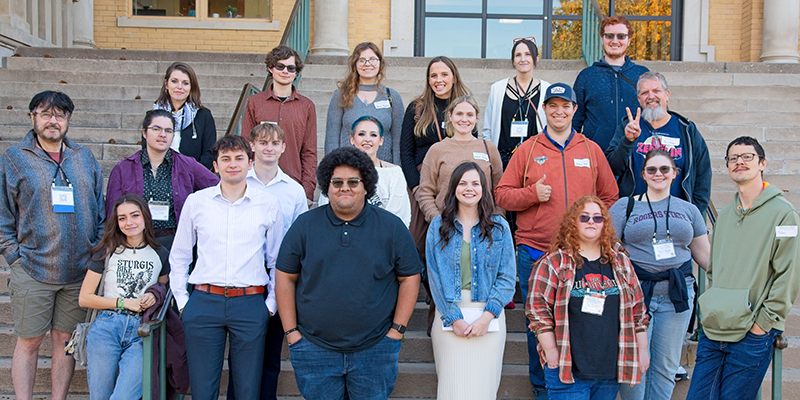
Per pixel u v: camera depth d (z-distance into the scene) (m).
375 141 3.59
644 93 3.62
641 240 3.24
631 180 3.67
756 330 2.91
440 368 3.12
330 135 4.30
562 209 3.45
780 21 9.31
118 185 3.49
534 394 3.80
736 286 2.99
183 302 3.05
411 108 4.18
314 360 2.87
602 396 2.94
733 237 3.07
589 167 3.52
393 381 2.99
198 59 8.05
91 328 3.14
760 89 7.20
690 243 3.33
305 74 7.79
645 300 3.21
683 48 10.37
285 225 3.47
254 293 3.05
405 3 10.23
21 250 3.30
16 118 6.29
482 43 10.72
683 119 3.65
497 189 3.64
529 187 3.48
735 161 3.03
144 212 3.22
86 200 3.44
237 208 3.08
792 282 2.81
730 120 6.71
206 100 7.10
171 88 4.13
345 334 2.81
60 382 3.48
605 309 2.85
